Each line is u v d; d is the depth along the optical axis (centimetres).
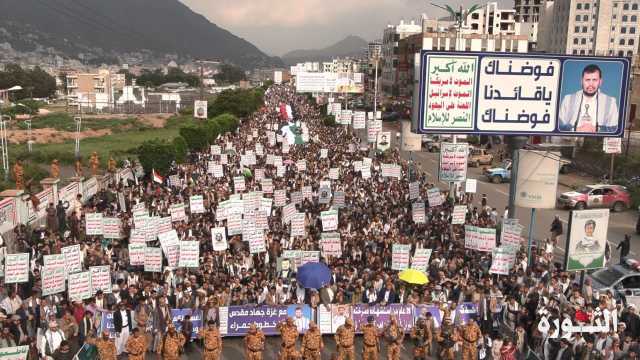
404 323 1836
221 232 2188
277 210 2880
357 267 2105
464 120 2312
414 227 2630
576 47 14988
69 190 3366
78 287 1725
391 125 9650
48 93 18612
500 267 1977
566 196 3703
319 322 1814
